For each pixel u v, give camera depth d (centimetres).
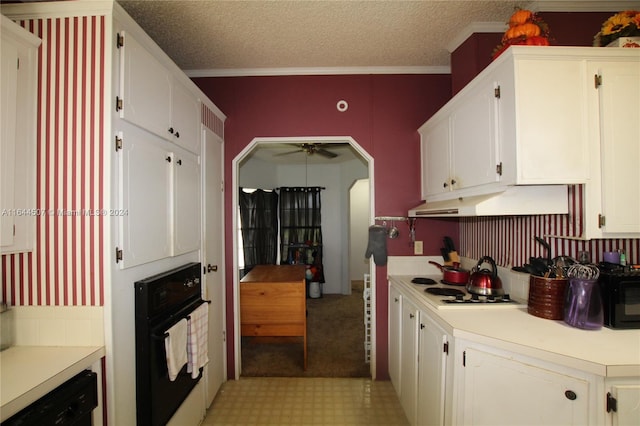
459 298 171
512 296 184
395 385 236
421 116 256
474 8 178
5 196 114
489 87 151
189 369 169
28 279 127
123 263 130
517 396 118
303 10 178
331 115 256
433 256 259
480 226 230
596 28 176
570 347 112
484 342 124
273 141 257
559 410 109
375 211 258
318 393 237
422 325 176
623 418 100
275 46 218
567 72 133
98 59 125
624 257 142
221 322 248
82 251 125
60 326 125
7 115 114
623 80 133
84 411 112
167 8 174
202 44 214
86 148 125
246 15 182
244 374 265
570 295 134
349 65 250
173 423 162
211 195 230
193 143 198
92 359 118
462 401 132
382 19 188
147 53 147
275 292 275
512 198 145
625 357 104
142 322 139
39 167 126
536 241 173
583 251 145
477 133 162
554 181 132
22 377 101
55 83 126
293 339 304
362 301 495
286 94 256
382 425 201
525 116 132
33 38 122
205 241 217
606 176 133
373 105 257
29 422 92
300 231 530
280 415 211
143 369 139
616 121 133
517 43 142
